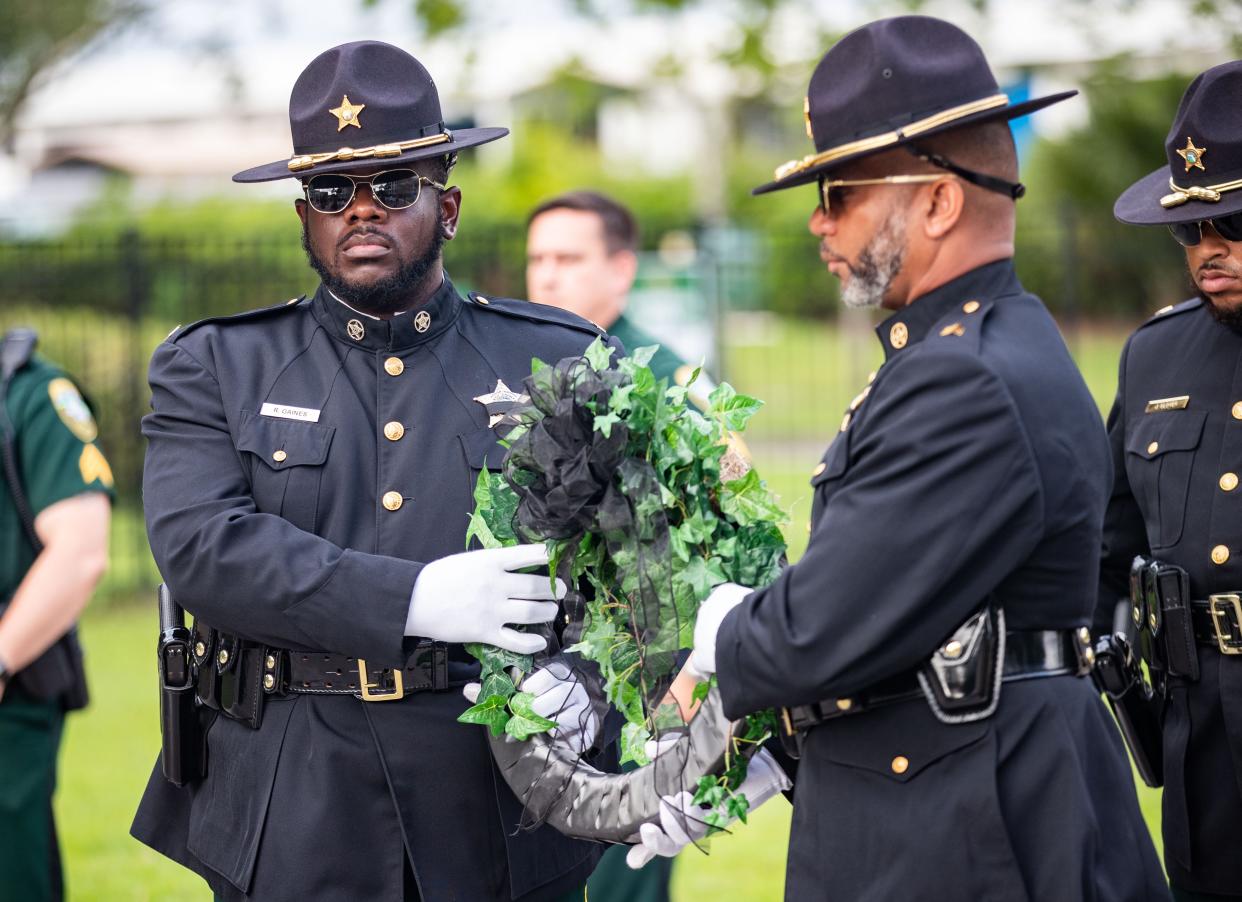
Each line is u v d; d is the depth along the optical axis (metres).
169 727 4.27
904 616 3.24
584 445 3.79
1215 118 4.30
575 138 34.50
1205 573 4.46
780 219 28.20
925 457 3.25
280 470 4.18
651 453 3.80
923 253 3.49
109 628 12.99
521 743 3.98
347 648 3.92
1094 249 20.52
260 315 4.43
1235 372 4.56
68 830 7.91
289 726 4.11
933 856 3.32
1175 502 4.57
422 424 4.26
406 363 4.32
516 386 4.39
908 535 3.24
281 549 3.98
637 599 3.78
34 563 5.45
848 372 22.64
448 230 4.41
